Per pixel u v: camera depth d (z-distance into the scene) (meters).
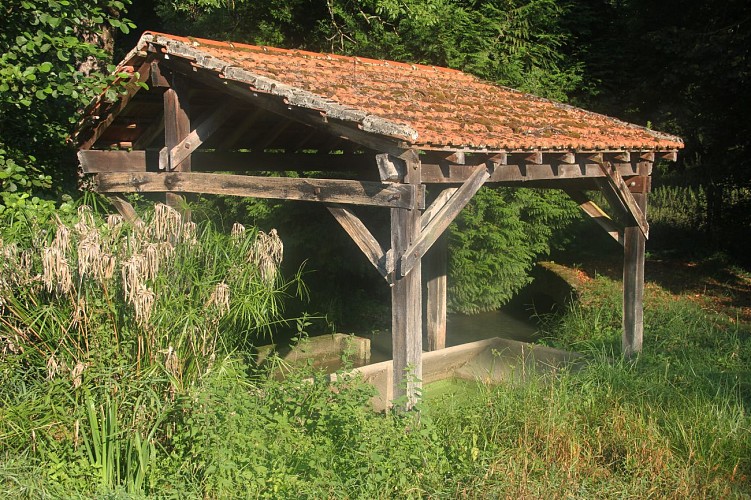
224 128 9.33
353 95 6.55
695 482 5.37
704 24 13.52
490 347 9.52
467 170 6.35
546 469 5.54
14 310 5.37
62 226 5.23
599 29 15.62
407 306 5.82
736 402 6.54
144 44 7.05
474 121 6.75
